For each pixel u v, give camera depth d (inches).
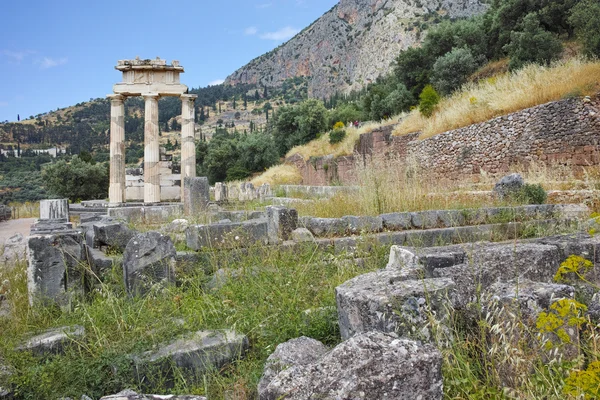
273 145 1959.9
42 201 299.4
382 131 1159.0
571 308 109.4
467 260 175.2
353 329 136.5
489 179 666.8
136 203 798.5
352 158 1184.2
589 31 848.9
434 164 888.3
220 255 260.4
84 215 614.9
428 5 5457.7
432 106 1034.7
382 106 1508.4
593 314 135.7
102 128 6565.0
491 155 740.0
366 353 96.7
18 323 186.4
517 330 115.7
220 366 154.0
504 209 352.2
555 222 336.2
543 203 419.5
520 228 328.5
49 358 158.9
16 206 1162.6
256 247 263.9
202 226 264.1
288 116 1993.1
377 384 92.6
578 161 586.9
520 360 102.0
